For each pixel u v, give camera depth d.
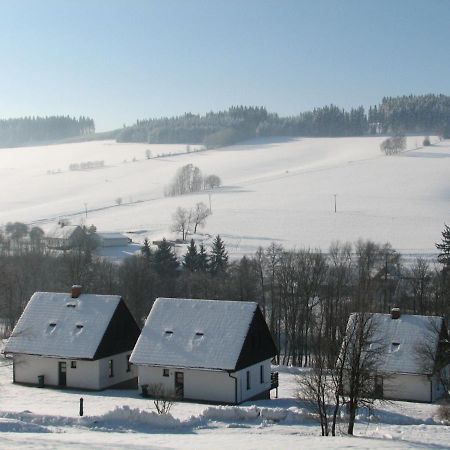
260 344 59.00
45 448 27.17
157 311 60.22
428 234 166.00
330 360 51.03
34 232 171.12
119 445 30.00
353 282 107.25
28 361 61.06
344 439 35.16
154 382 56.56
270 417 44.84
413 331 61.50
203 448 31.11
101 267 127.00
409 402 58.56
